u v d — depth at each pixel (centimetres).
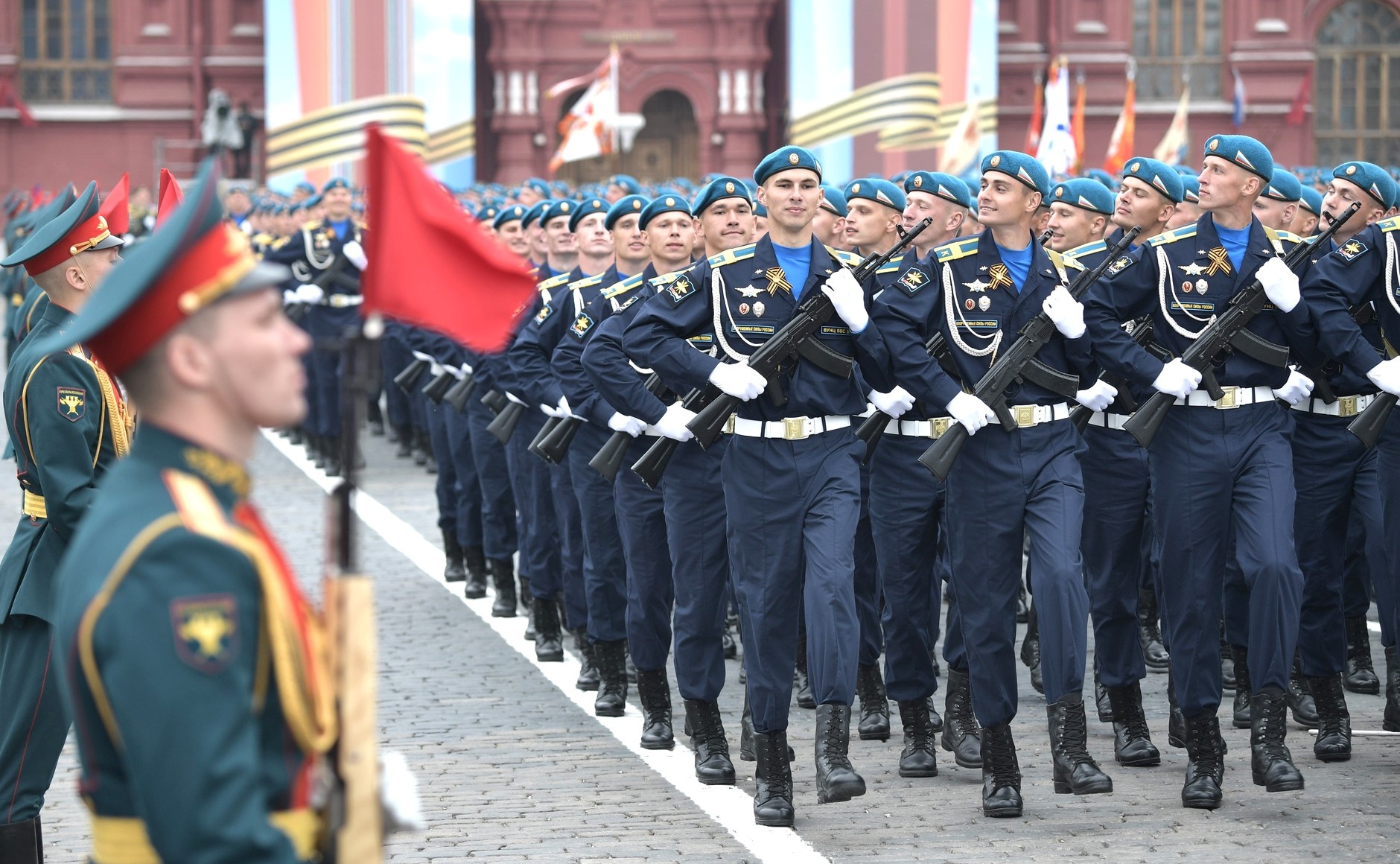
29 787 770
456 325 461
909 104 5628
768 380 901
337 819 399
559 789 970
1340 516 1080
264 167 6134
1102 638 1027
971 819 898
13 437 784
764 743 902
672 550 990
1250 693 950
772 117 6338
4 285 3253
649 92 6159
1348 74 6344
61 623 374
